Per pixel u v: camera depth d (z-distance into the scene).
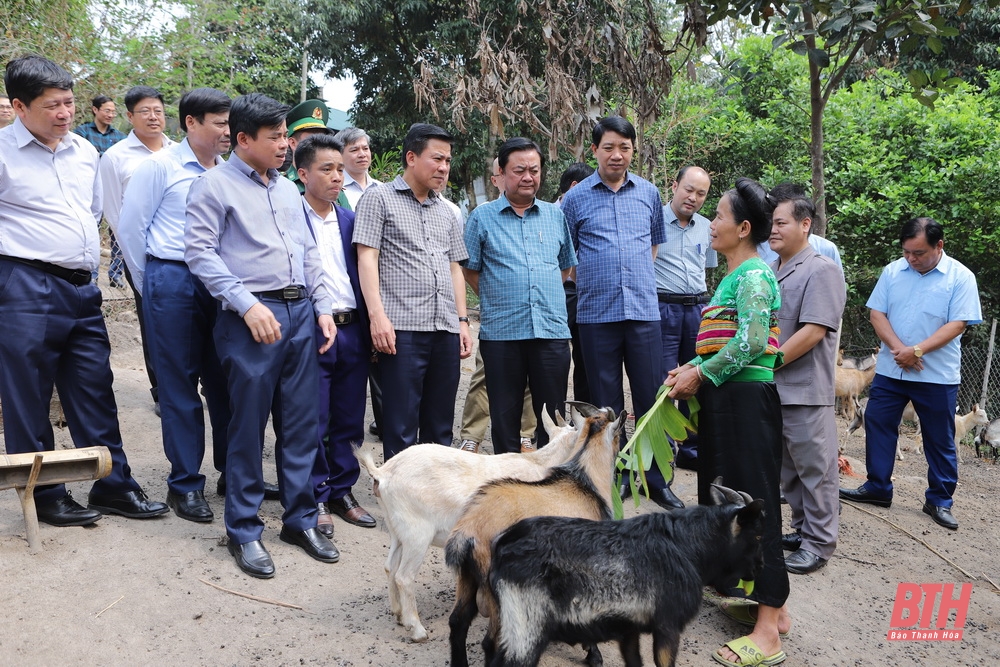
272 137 3.99
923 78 5.86
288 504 4.31
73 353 4.37
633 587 2.92
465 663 3.29
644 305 5.26
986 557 5.38
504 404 4.98
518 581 2.88
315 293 4.48
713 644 3.91
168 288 4.47
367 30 16.64
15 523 4.32
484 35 8.14
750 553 3.16
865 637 4.21
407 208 4.67
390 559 3.76
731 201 3.59
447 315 4.72
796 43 5.79
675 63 10.46
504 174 4.96
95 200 4.52
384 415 4.71
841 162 10.52
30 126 4.10
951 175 9.70
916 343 5.83
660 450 3.73
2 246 4.06
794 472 4.95
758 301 3.46
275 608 3.80
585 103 8.14
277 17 15.13
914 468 7.83
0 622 3.44
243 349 3.98
